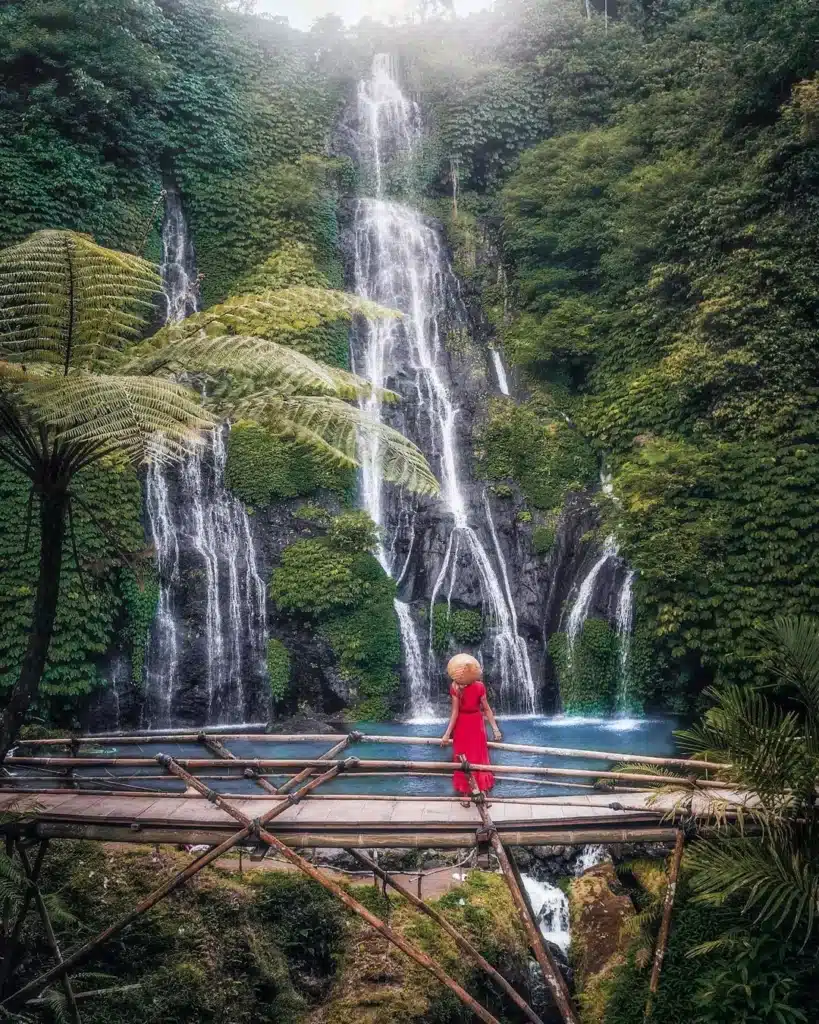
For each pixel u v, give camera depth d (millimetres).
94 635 14781
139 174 21016
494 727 6613
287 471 18812
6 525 14641
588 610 16812
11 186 17922
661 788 6012
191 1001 6387
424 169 26531
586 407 20656
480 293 24578
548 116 27391
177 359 5566
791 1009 5699
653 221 20578
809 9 18516
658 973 5793
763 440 15844
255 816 5816
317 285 22031
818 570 14359
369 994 6719
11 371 4906
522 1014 7348
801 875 5266
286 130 24781
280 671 16812
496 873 8695
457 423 21141
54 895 6398
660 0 28906
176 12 24375
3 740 5000
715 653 14758
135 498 16297
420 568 18609
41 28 20297
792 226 17125
